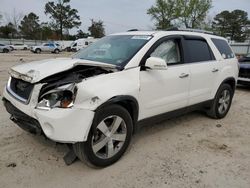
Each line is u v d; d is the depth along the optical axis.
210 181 3.28
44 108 3.07
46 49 38.91
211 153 4.04
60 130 2.99
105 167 3.49
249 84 9.30
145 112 3.88
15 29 76.31
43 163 3.53
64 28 86.44
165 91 4.13
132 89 3.55
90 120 3.11
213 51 5.28
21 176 3.23
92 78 3.30
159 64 3.62
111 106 3.36
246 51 32.38
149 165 3.60
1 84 8.69
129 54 3.88
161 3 43.62
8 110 3.67
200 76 4.79
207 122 5.46
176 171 3.47
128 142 3.69
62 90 3.07
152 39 4.08
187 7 42.53
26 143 4.05
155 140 4.42
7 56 26.08
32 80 3.16
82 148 3.19
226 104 5.79
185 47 4.60
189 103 4.70
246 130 5.11
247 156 3.99
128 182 3.20
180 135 4.69
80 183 3.15
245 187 3.18
